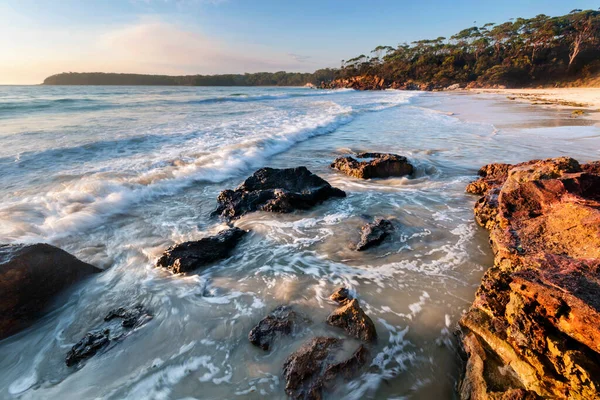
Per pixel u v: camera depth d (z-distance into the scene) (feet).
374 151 39.93
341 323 11.32
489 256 16.25
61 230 19.21
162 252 17.53
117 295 14.16
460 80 285.23
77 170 28.78
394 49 410.52
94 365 10.59
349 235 18.90
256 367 10.20
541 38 251.80
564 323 8.61
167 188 26.86
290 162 36.11
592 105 84.48
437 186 27.53
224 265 16.30
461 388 9.41
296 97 152.87
